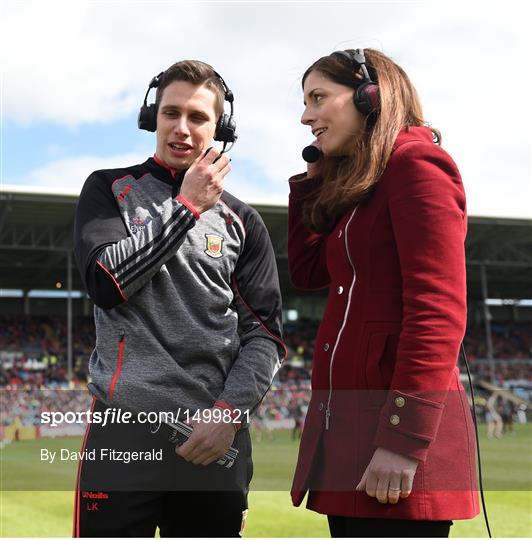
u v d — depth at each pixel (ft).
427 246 5.44
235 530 6.84
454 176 5.73
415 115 6.32
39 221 79.20
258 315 7.18
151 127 7.46
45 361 98.84
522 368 107.65
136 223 6.75
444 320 5.31
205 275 6.85
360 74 6.28
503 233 89.97
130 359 6.52
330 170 6.72
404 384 5.31
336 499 5.83
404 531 5.56
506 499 20.25
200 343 6.69
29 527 15.57
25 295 110.83
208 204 6.41
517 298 127.65
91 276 6.35
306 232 7.33
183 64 6.93
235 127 7.35
